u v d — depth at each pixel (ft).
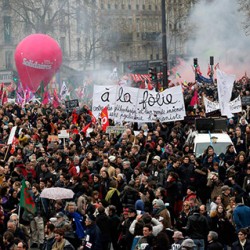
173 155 132.67
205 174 126.11
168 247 95.09
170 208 119.44
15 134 163.43
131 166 135.74
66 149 144.87
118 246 107.04
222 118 163.94
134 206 110.52
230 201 109.29
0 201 111.04
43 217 115.65
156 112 165.89
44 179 119.44
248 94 228.43
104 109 165.37
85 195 112.57
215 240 97.81
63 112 197.88
